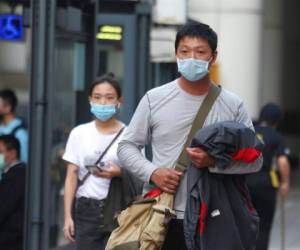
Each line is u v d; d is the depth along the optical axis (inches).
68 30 743.7
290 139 2235.5
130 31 1044.5
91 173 609.9
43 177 704.4
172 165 466.6
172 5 1082.7
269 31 2079.2
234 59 1507.1
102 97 623.2
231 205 460.8
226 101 472.4
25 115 1218.6
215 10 1497.3
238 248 456.1
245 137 452.4
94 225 623.5
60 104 822.5
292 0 2273.6
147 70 1053.2
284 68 2269.9
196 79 462.3
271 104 898.7
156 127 471.5
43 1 700.0
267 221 884.6
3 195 755.4
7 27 906.7
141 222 466.3
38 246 706.2
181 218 463.5
